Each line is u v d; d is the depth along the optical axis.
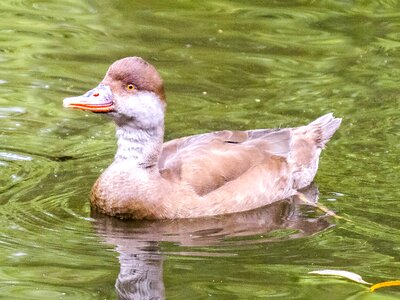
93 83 17.08
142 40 19.11
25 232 12.41
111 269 11.45
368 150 15.07
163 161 13.89
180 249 12.16
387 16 20.59
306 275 11.35
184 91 17.05
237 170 13.88
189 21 20.23
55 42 18.86
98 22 19.94
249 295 10.80
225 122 15.95
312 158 14.73
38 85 17.00
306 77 17.73
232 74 17.80
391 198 13.66
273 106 16.56
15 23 19.70
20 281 11.02
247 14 20.70
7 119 15.80
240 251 12.11
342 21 20.33
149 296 10.72
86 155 14.80
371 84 17.42
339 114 16.25
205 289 10.94
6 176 14.01
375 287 11.08
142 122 13.40
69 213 13.12
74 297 10.65
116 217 13.19
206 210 13.40
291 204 14.00
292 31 19.83
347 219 13.12
